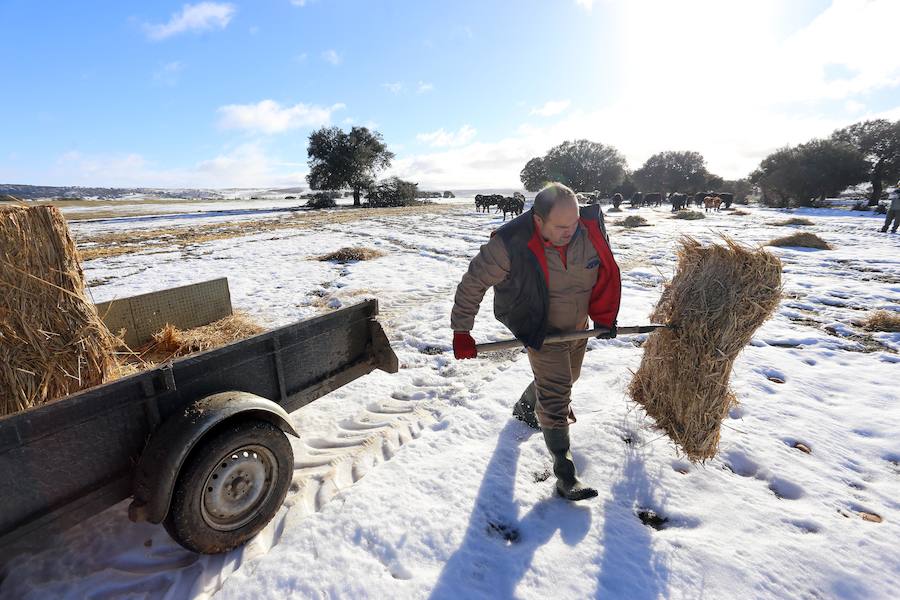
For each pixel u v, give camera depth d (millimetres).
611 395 3285
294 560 1874
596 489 2293
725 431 2791
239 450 1896
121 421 1723
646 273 8141
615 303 2320
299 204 52688
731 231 15266
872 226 16984
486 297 6508
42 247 1973
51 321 1992
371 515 2115
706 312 2195
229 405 1840
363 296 6785
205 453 1761
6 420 1387
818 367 3855
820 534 1969
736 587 1714
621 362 3943
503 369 3971
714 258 2262
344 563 1858
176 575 1857
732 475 2393
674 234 14789
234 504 1906
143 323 3512
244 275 8609
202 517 1798
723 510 2123
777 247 11125
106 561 1929
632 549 1897
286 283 7820
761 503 2168
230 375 2068
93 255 11766
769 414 2992
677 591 1705
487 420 3018
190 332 3660
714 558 1837
